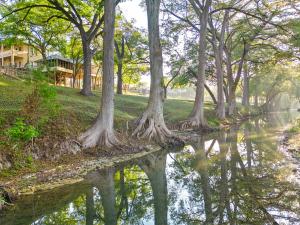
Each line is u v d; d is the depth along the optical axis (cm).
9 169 998
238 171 1203
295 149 1599
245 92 5769
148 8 1862
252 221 701
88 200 893
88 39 2562
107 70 1491
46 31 3192
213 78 4656
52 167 1114
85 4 2459
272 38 3098
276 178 1062
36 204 824
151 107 1855
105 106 1480
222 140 2180
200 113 2703
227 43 3872
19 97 1661
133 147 1555
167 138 1842
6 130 1118
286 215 732
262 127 3147
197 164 1392
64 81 5134
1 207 777
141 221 762
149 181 1123
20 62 4822
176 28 3456
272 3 2406
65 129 1341
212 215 754
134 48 4184
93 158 1329
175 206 855
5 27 2822
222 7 2909
